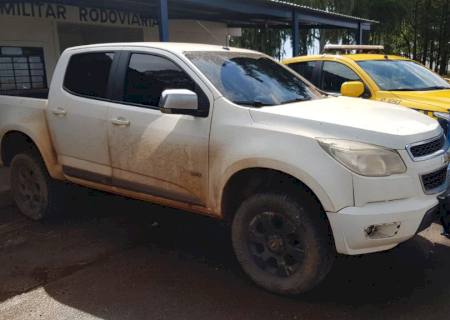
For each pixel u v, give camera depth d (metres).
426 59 39.03
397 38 36.72
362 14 28.97
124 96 4.61
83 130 4.84
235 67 4.48
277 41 26.12
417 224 3.47
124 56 4.70
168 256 4.59
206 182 4.04
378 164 3.38
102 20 13.45
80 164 4.97
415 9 35.75
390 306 3.60
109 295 3.87
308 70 7.72
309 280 3.61
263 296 3.79
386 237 3.41
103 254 4.66
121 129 4.52
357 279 4.02
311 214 3.56
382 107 4.31
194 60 4.29
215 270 4.27
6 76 11.31
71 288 4.00
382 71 7.17
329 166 3.40
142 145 4.38
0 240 5.09
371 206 3.37
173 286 3.98
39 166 5.41
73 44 13.34
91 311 3.64
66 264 4.46
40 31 11.97
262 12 12.05
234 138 3.81
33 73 11.92
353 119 3.67
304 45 26.77
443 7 36.31
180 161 4.15
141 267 4.36
